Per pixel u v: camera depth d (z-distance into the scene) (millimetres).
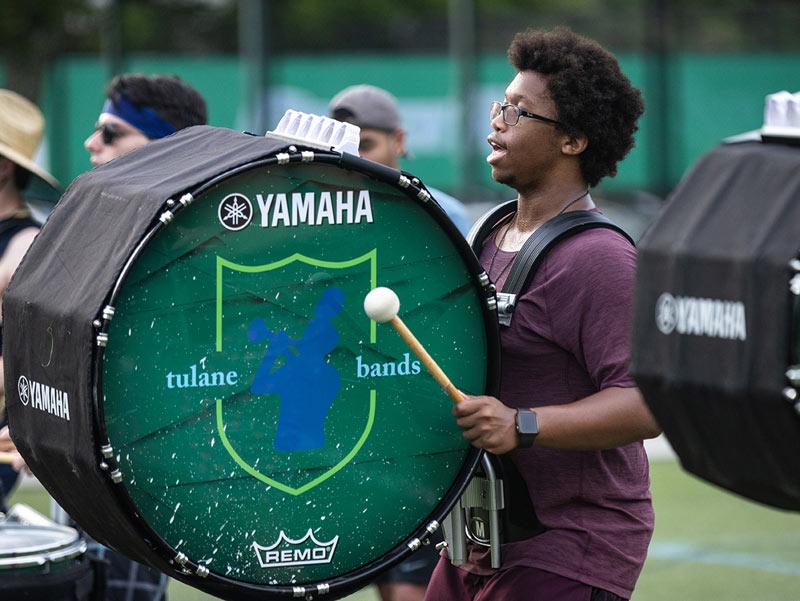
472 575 10891
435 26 44969
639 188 44188
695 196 7648
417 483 9773
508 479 10406
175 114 14641
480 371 9922
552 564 10250
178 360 8945
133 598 13484
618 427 9867
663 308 7520
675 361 7418
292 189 9164
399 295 9594
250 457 9211
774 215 7105
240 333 9109
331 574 9555
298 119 9836
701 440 7547
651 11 44531
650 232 7719
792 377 6883
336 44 45219
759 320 7004
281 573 9391
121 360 8781
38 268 9734
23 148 14961
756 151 7520
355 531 9594
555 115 10609
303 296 9281
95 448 8625
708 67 44312
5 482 14648
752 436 7199
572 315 10188
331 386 9430
